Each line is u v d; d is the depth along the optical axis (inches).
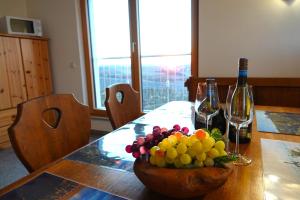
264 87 79.5
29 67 115.1
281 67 83.9
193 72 101.0
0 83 103.0
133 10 108.7
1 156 98.6
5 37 103.2
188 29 101.8
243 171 24.5
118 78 121.8
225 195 20.4
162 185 18.6
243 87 30.6
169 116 49.9
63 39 123.3
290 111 52.3
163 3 104.8
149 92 116.6
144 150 21.0
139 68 114.2
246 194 20.5
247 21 85.4
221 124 34.0
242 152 29.1
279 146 31.1
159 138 21.6
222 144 20.0
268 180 22.6
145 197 20.7
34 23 116.6
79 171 26.0
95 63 126.3
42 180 24.1
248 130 32.1
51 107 35.6
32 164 30.6
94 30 122.6
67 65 125.6
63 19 121.0
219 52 91.8
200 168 19.1
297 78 75.9
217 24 90.1
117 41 118.0
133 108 58.5
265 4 82.0
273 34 82.7
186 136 21.0
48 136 34.0
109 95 49.7
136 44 111.4
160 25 107.3
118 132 39.6
